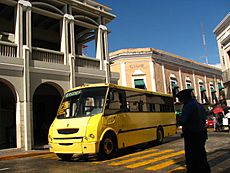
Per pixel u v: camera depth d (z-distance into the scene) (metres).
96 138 9.70
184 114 5.37
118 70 33.47
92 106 10.64
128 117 11.98
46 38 20.77
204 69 44.16
